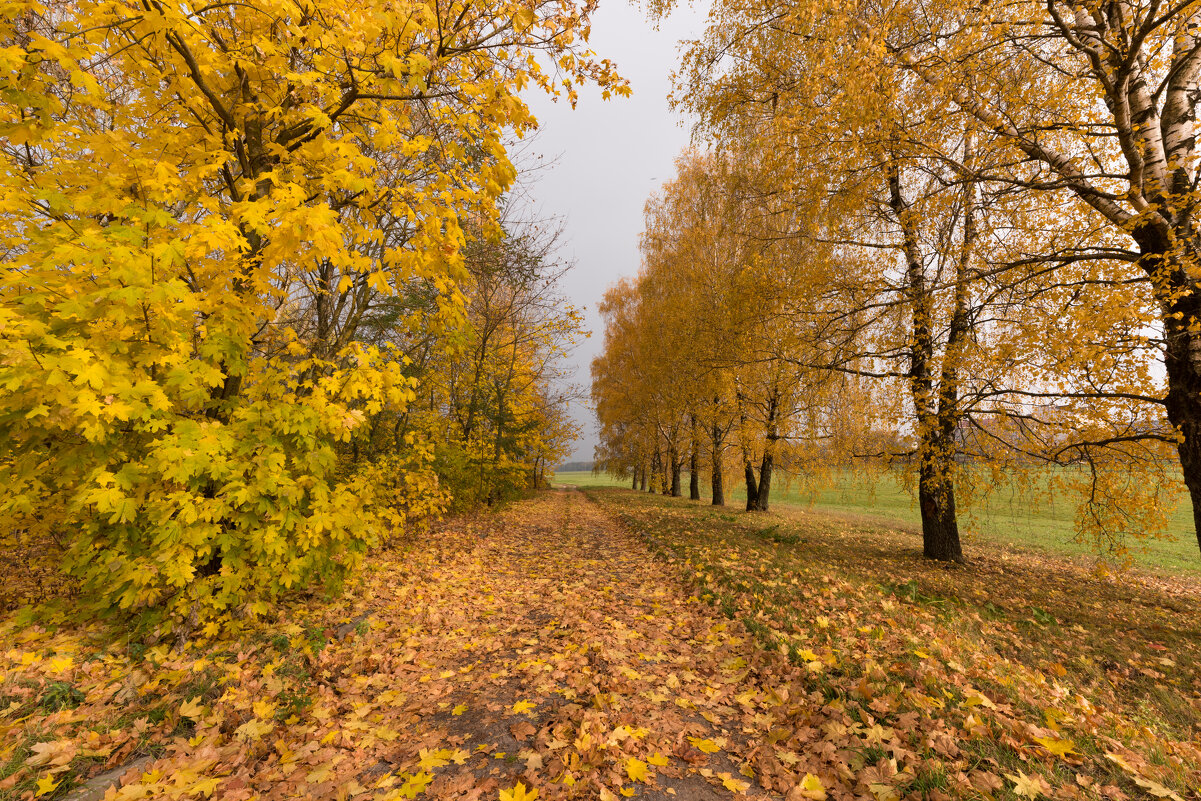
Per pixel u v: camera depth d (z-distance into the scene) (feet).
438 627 14.40
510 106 12.21
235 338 11.23
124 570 10.18
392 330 32.48
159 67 11.72
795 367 33.09
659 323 61.16
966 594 20.57
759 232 35.81
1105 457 20.03
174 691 9.30
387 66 10.76
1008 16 18.38
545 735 8.34
